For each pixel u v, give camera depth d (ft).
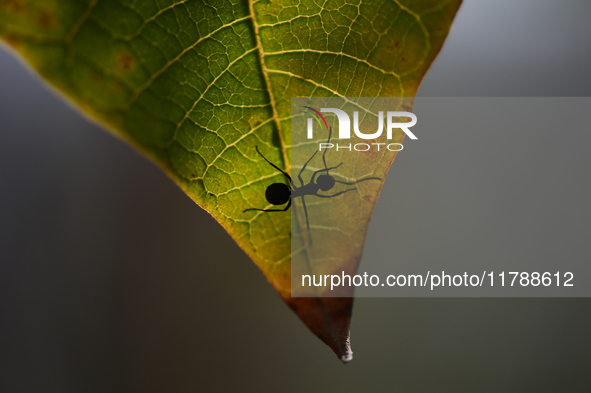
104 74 0.47
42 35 0.46
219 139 0.49
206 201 0.49
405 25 0.49
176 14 0.49
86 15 0.47
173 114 0.48
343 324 0.49
